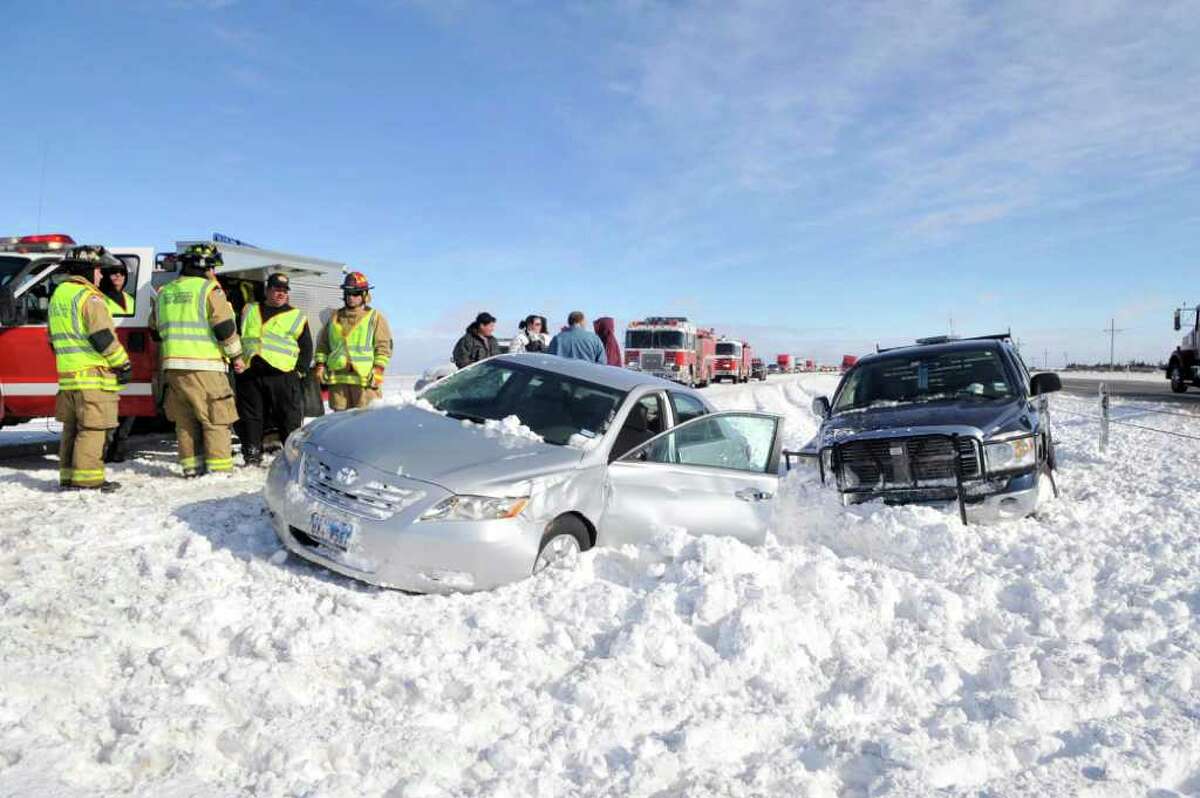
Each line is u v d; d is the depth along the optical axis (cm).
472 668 365
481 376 634
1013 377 807
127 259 870
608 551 513
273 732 304
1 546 509
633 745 318
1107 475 977
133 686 336
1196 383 2861
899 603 479
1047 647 432
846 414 809
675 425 615
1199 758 323
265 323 864
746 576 456
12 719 301
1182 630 450
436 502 456
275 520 509
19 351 831
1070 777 300
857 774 307
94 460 698
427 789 278
